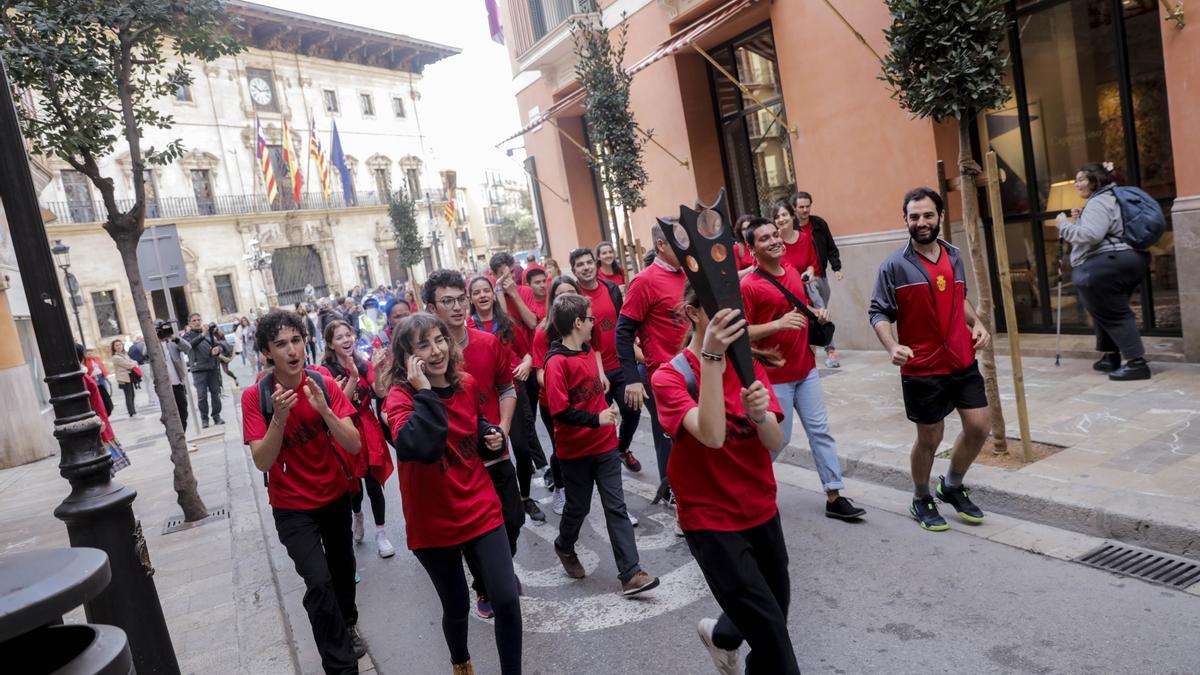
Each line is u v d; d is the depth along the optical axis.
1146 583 3.77
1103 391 6.44
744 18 11.27
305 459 3.86
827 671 3.44
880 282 4.53
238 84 42.59
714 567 2.62
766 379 2.79
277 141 44.06
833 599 4.09
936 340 4.43
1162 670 3.09
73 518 3.36
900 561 4.40
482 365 4.43
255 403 3.81
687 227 2.29
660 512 5.87
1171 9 6.50
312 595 3.69
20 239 3.33
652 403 5.68
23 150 3.33
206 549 6.52
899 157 9.26
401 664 4.16
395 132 50.91
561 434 4.66
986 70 5.41
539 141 17.75
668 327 5.16
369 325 17.70
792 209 8.09
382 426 5.66
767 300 4.79
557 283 5.96
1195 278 6.62
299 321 3.82
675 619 4.15
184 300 39.56
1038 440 5.58
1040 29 8.19
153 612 3.53
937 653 3.44
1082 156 8.05
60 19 6.38
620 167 11.08
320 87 46.78
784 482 6.08
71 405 3.41
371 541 6.38
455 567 3.44
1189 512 4.09
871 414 7.05
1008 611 3.70
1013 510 4.78
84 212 35.56
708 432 2.42
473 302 5.96
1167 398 5.98
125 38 7.02
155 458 11.85
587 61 11.18
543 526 5.99
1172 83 6.61
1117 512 4.25
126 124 7.19
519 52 17.75
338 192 46.75
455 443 3.38
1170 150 7.29
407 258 36.03
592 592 4.66
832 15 9.74
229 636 4.62
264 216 42.47
